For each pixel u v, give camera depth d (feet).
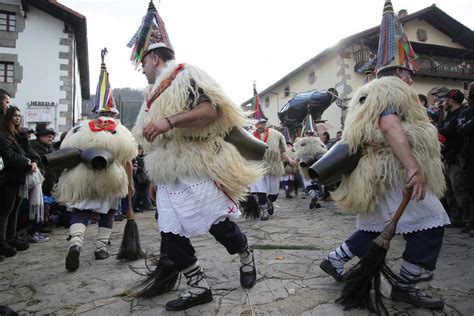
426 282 8.60
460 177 14.14
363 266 7.13
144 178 26.09
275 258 11.00
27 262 12.22
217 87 7.43
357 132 7.20
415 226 6.95
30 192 14.65
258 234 15.25
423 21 68.64
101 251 12.07
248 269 8.61
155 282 8.42
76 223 11.11
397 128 6.65
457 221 15.51
